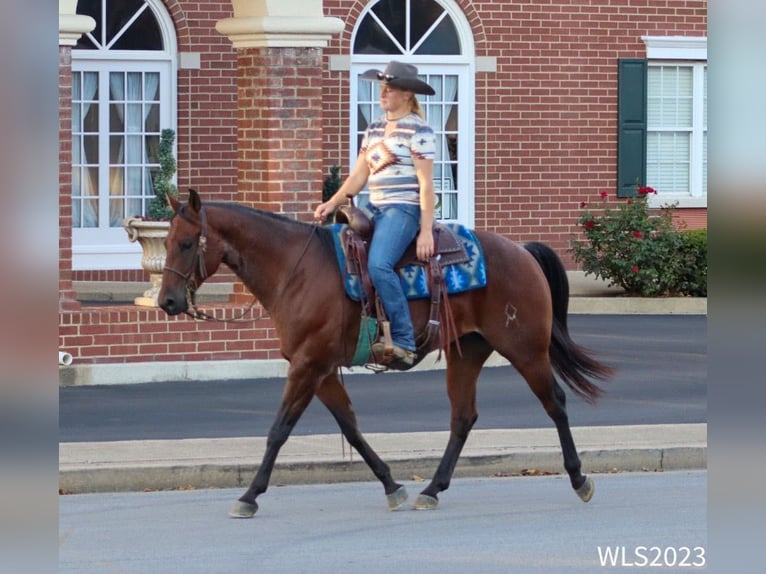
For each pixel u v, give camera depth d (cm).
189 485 1028
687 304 1992
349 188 970
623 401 1337
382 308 932
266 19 1452
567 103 2253
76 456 1049
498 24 2208
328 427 1212
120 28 2033
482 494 1018
